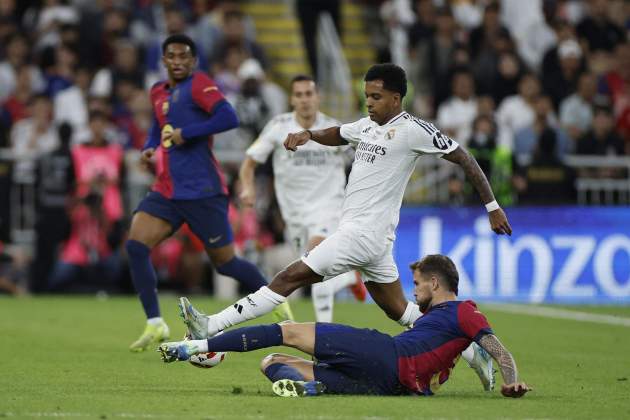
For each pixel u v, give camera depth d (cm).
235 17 7456
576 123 7512
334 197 4200
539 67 8219
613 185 6781
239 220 6141
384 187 3155
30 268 6425
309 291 6569
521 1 8481
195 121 3894
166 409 2716
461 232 6550
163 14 7656
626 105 7931
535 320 5534
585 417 2712
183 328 4812
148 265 3947
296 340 2898
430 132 3120
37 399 2889
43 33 7656
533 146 7231
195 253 6381
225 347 2894
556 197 6688
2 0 7750
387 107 3147
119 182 6322
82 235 6303
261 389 3127
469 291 6544
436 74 7731
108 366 3612
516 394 2820
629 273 6638
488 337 2869
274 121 4212
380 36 8650
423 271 2972
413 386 2900
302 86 4172
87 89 7225
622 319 5631
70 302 5991
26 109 7081
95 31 7600
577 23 8438
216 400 2861
